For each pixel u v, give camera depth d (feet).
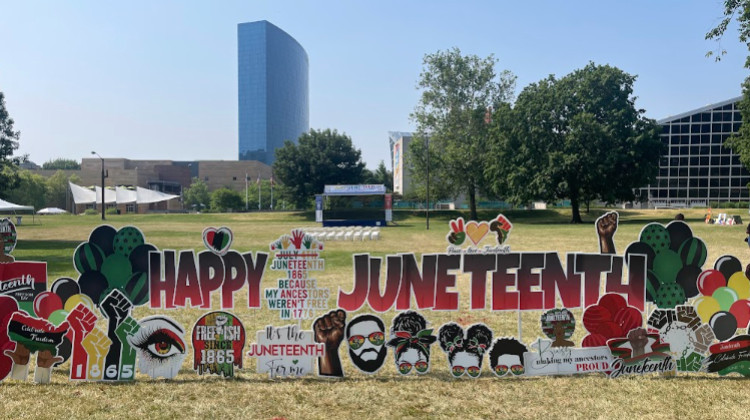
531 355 17.61
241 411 14.75
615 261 17.84
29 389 16.40
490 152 155.22
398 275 17.70
